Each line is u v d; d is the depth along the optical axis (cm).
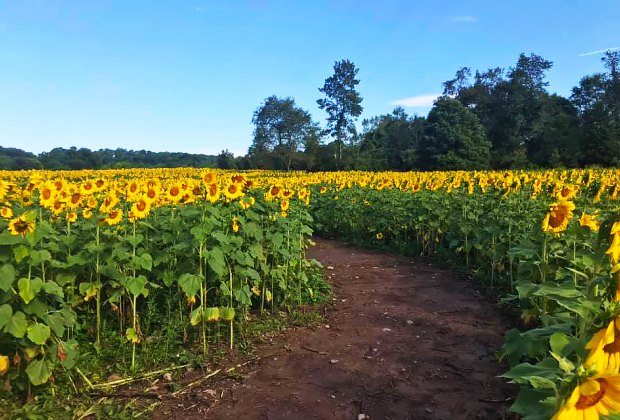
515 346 367
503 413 388
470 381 450
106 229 548
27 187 572
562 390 165
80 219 601
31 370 376
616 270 217
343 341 552
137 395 418
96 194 699
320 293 728
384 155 6988
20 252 365
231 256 535
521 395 253
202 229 489
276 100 8675
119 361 475
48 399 399
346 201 1389
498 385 440
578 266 415
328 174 2373
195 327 536
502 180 1116
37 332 366
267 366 480
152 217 632
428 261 1017
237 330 561
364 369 476
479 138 5588
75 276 496
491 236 823
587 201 754
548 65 6819
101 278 543
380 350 525
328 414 393
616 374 155
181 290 540
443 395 423
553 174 1519
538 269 529
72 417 381
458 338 562
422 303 710
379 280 859
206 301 577
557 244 513
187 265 529
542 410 236
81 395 415
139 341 476
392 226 1224
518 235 769
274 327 584
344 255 1112
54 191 543
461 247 912
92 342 505
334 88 7906
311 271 775
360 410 399
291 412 395
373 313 659
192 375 459
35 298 383
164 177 2562
